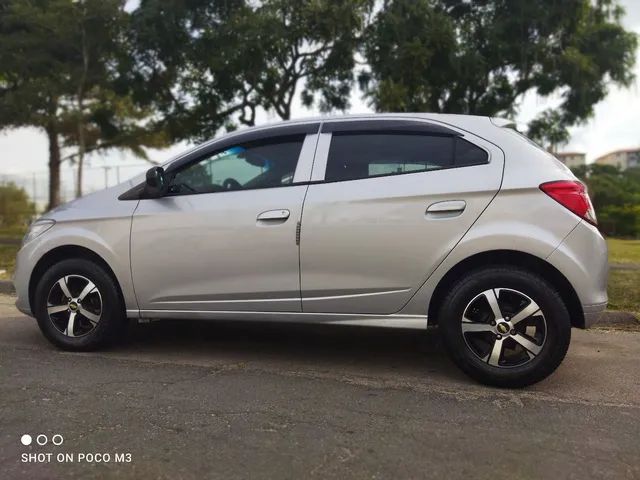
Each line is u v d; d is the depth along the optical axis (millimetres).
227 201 4277
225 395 3736
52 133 19125
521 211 3750
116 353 4691
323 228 4039
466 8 13312
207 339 5180
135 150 19766
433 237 3867
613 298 6531
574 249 3693
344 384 3982
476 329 3850
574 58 12961
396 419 3363
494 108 14031
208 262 4270
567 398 3742
